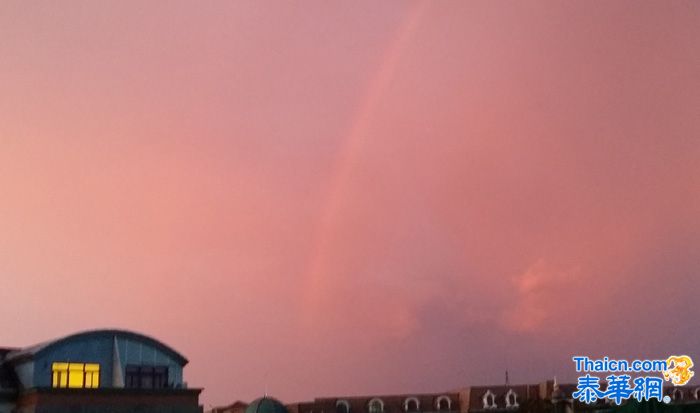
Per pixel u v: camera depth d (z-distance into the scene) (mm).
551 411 80250
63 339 51531
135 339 54375
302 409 84938
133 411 50688
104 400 49906
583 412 77625
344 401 87562
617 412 40250
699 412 38406
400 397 89875
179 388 53062
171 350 55531
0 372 51812
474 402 89375
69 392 48875
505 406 89500
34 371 49875
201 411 53188
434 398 91188
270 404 61281
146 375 54094
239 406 84062
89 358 52250
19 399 49969
